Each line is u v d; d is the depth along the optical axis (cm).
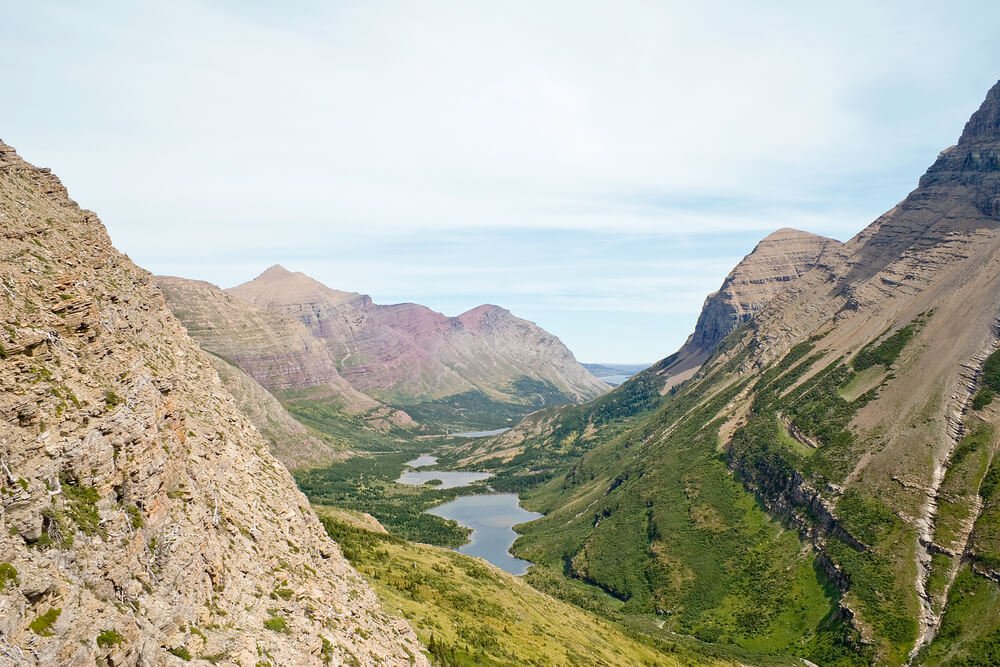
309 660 4859
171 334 8231
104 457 3650
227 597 4619
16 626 2655
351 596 7188
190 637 3816
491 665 10000
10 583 2709
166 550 4000
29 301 3894
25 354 3522
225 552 5006
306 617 5388
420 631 10094
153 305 8112
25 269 4156
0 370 3241
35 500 3030
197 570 4297
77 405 3622
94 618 3077
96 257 6194
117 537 3522
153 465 4150
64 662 2803
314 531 7794
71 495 3347
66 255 5188
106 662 3048
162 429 4622
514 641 12038
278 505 7125
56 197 6222
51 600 2875
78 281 4566
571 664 12362
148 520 3962
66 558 3075
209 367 8838
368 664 5781
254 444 8319
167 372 5981
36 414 3259
